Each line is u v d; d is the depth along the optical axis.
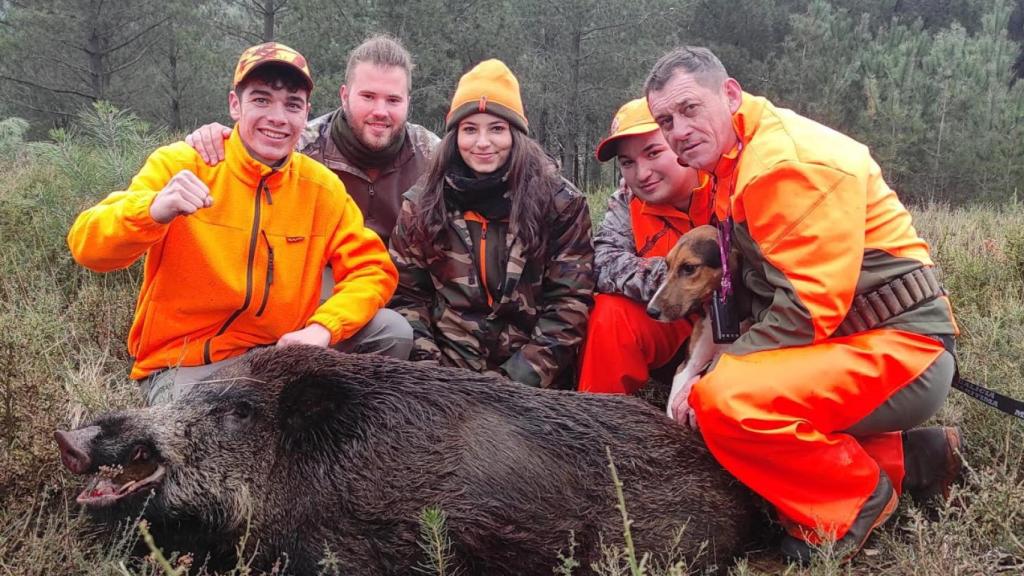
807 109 19.34
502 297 4.41
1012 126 18.06
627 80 17.27
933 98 18.83
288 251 4.10
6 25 18.83
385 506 2.87
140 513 2.88
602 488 3.07
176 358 4.02
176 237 3.87
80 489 3.36
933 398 3.39
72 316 5.09
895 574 3.21
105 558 2.93
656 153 4.45
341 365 3.15
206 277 3.93
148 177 3.85
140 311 4.05
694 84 3.65
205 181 3.92
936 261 6.28
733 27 21.84
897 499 3.49
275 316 4.13
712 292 4.07
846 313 3.36
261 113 3.87
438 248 4.43
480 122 4.25
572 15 16.86
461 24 16.33
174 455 3.00
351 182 5.50
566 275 4.48
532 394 3.24
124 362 4.71
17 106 19.25
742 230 3.59
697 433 3.54
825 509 3.32
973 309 5.19
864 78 19.22
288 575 2.97
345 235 4.28
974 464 3.79
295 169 4.11
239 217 3.96
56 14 18.14
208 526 3.05
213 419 3.06
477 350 4.50
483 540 2.89
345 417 3.00
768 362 3.33
